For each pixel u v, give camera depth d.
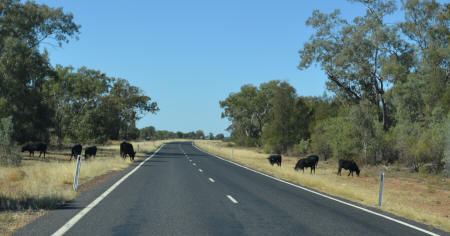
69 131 58.88
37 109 46.16
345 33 51.97
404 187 23.36
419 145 32.41
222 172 25.53
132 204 11.36
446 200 18.38
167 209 10.64
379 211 11.68
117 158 35.75
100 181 18.16
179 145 99.56
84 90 59.69
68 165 22.23
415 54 48.16
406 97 42.75
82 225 8.24
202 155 51.97
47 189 13.38
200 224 8.70
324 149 48.88
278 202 12.66
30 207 9.97
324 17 52.88
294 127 65.12
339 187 17.72
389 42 48.53
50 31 44.28
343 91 55.94
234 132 122.06
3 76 37.16
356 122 39.59
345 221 9.59
